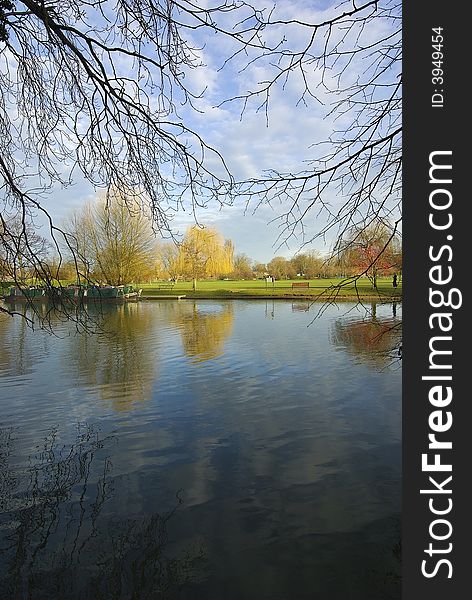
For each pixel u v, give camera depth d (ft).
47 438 21.52
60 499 15.85
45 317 15.24
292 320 68.74
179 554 12.68
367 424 22.15
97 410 25.58
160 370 35.29
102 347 46.52
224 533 13.57
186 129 11.96
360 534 13.25
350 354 39.52
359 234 10.85
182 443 20.49
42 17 10.35
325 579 11.50
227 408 25.32
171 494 15.97
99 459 19.02
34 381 32.53
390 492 15.55
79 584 11.73
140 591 11.37
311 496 15.46
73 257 14.46
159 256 128.67
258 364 36.45
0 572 12.22
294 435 20.99
